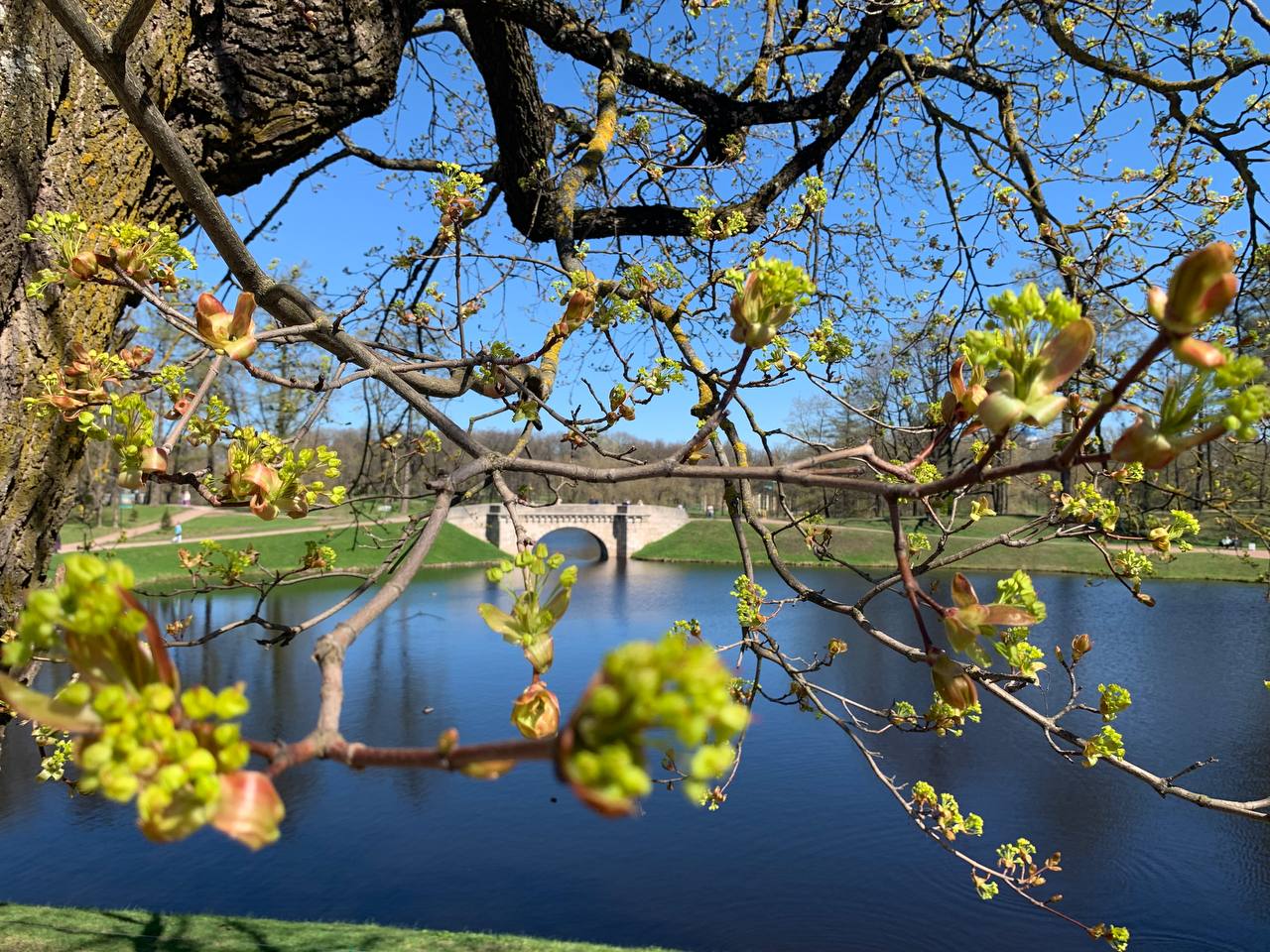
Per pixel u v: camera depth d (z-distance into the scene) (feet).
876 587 7.55
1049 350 3.17
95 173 9.20
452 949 27.07
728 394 4.40
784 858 40.65
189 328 5.16
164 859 39.04
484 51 15.60
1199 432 2.80
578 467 5.06
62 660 2.33
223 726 1.84
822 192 8.84
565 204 14.83
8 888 35.55
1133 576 7.63
